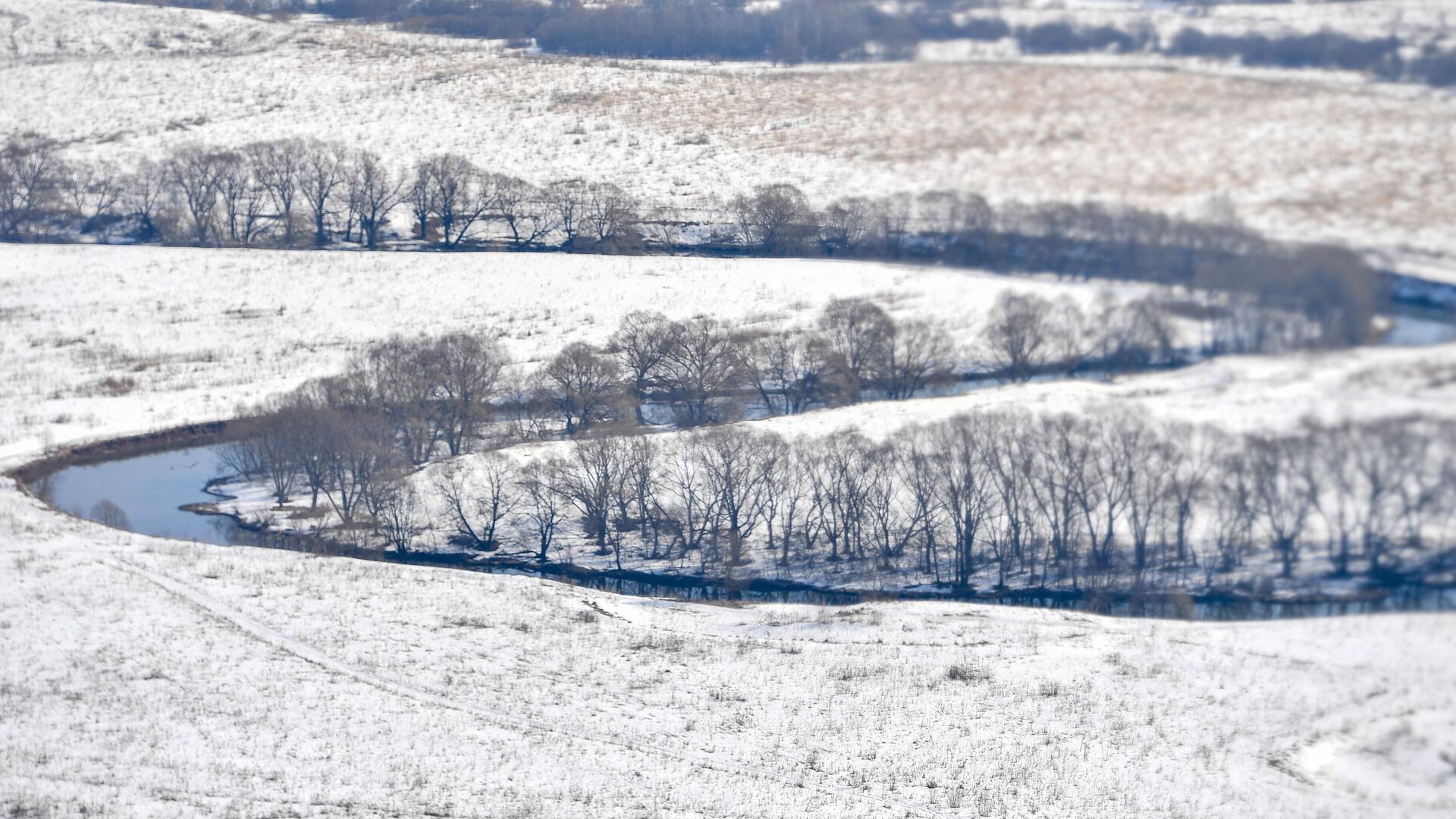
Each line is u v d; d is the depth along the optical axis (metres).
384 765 157.75
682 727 169.25
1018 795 152.25
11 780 151.00
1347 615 172.75
